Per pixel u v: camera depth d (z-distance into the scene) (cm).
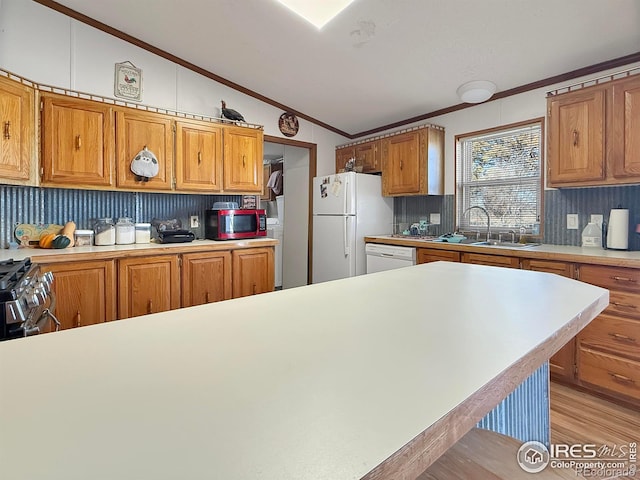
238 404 52
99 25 283
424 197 400
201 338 81
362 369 64
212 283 294
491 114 333
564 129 252
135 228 296
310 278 446
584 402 217
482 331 85
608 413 204
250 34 275
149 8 258
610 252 236
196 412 50
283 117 404
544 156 298
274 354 71
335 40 269
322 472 39
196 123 312
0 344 76
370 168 419
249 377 61
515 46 249
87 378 60
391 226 426
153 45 307
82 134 256
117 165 272
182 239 302
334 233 403
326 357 70
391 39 259
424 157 362
